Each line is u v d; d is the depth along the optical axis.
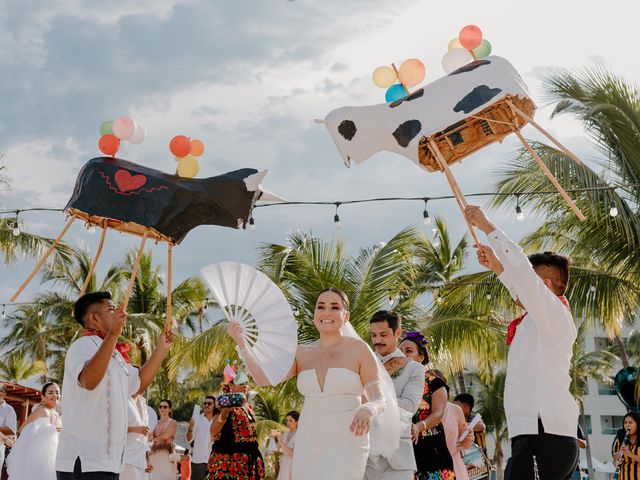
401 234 19.48
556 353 5.00
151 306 35.03
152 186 6.19
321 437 5.43
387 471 6.30
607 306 16.95
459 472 7.94
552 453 4.98
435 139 5.88
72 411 5.92
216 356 19.84
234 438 10.91
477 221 5.13
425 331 19.36
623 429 12.29
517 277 4.91
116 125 6.58
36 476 10.67
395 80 6.62
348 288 18.53
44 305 34.78
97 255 6.53
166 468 15.38
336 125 5.89
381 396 5.34
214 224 6.39
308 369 5.56
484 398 48.34
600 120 17.06
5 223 22.25
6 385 20.62
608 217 16.47
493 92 5.61
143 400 11.54
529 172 17.05
